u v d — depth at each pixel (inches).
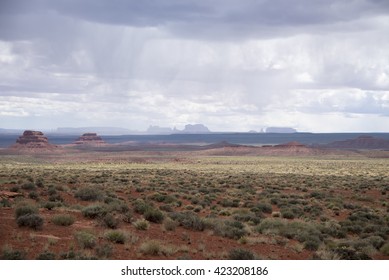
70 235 837.2
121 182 2352.4
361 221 1321.4
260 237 992.9
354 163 6392.7
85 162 6756.9
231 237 975.6
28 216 861.2
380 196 2175.2
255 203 1628.9
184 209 1455.5
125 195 1754.4
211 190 2123.5
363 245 954.7
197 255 793.6
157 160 7347.4
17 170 3449.8
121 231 839.1
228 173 3833.7
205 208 1531.7
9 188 1587.1
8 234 791.7
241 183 2655.0
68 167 4712.1
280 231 1069.8
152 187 2105.1
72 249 737.0
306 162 6796.3
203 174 3595.0
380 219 1402.6
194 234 975.0
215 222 1066.1
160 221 1067.9
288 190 2377.0
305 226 1133.1
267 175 3599.9
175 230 992.9
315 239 984.9
